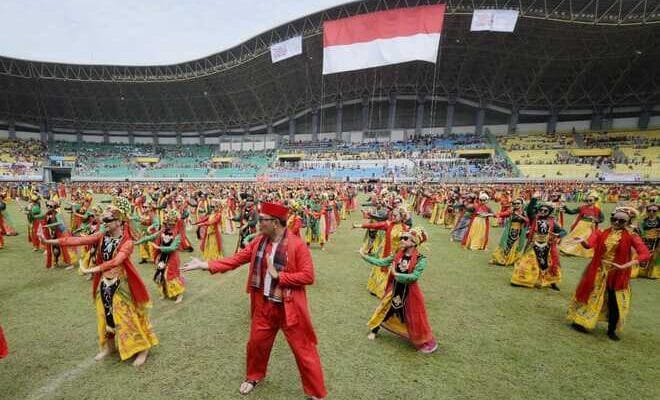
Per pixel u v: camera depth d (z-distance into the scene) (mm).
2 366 3908
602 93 48375
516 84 49375
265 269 3277
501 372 3922
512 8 39781
